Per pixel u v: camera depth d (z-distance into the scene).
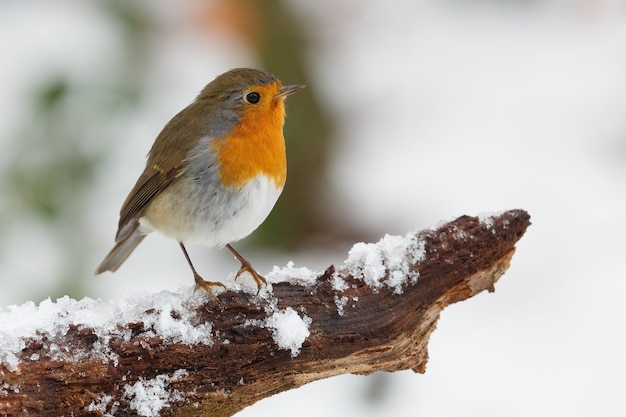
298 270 6.88
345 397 10.20
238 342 6.31
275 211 12.00
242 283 6.89
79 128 10.02
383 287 6.70
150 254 11.62
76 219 9.91
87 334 5.97
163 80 11.17
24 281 9.69
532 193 12.58
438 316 7.06
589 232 11.99
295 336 6.43
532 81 14.31
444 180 12.82
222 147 7.67
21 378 5.73
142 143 10.91
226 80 7.81
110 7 10.86
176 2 11.79
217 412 6.43
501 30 15.03
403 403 10.10
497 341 10.94
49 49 12.33
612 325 10.94
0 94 12.01
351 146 13.16
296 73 12.70
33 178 9.75
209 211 7.79
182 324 6.23
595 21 14.81
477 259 6.92
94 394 5.95
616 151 13.21
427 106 13.70
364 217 12.30
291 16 12.70
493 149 13.04
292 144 12.33
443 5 15.20
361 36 14.02
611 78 14.20
